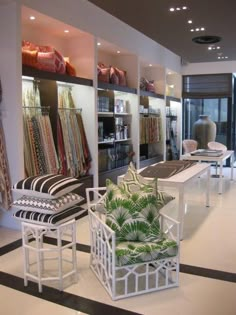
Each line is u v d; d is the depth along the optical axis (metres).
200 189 6.89
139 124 7.52
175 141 10.30
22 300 2.66
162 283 2.87
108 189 2.92
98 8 5.69
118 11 5.12
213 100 10.31
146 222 2.77
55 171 4.93
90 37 5.58
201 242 3.88
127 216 2.76
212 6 4.89
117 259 2.60
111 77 6.40
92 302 2.62
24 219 2.84
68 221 2.88
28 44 4.76
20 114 4.14
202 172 4.82
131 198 2.79
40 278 2.77
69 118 5.41
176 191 6.68
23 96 4.78
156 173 4.26
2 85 4.16
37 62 4.54
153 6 4.89
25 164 4.45
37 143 4.62
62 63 4.98
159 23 5.71
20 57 4.10
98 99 6.14
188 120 10.73
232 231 4.28
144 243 2.73
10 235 4.12
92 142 5.77
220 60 9.58
